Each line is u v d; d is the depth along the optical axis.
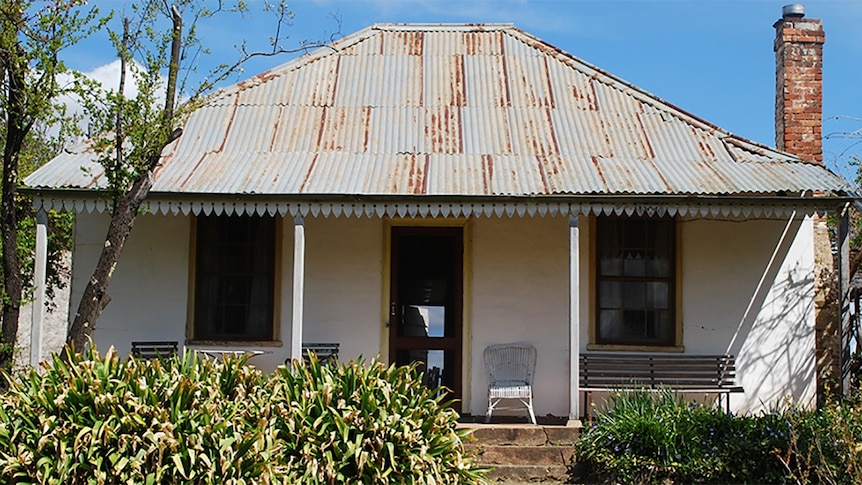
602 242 11.39
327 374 7.14
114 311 11.24
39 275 9.65
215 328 11.35
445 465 6.97
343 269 11.38
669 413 9.51
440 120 11.63
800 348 11.15
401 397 7.04
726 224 11.31
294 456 6.60
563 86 12.44
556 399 11.15
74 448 6.22
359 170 10.43
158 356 7.56
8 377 7.18
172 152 10.86
